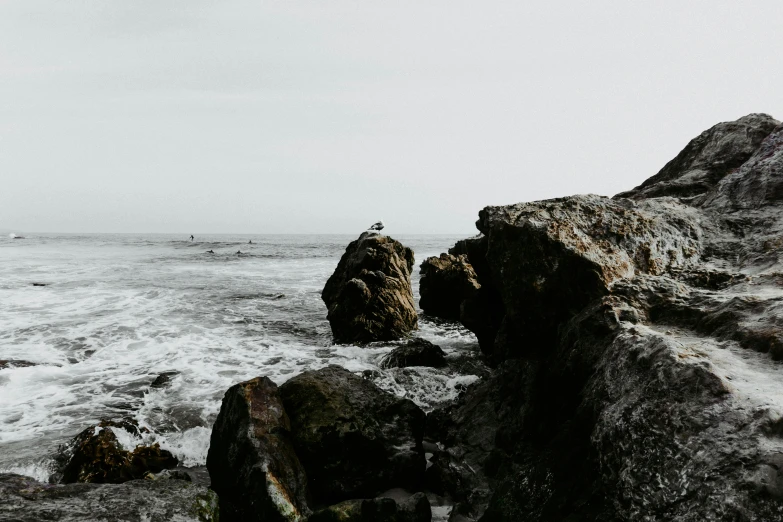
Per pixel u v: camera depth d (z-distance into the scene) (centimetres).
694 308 456
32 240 7769
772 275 482
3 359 1033
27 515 398
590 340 469
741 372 346
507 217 623
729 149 862
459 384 890
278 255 4706
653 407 346
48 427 716
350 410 592
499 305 973
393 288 1449
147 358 1086
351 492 543
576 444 405
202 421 746
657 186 838
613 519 321
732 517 264
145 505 427
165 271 2988
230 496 500
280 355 1138
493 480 508
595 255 548
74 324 1399
